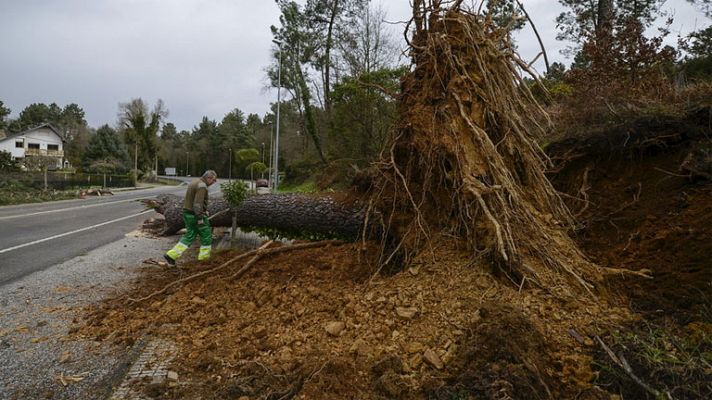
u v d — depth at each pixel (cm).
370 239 545
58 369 316
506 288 338
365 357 288
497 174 389
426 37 473
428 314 325
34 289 520
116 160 5488
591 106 562
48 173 3016
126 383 286
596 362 257
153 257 714
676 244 345
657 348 255
